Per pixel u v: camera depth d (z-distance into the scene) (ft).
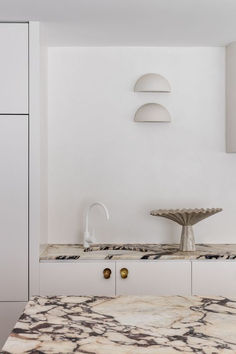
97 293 12.84
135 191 14.96
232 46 14.52
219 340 5.66
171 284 12.88
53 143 14.89
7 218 12.86
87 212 14.30
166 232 14.94
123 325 6.24
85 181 14.94
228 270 12.91
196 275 12.88
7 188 12.87
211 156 15.02
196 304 7.24
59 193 14.89
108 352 5.26
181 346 5.45
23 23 12.84
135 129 14.96
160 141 14.98
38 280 12.81
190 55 15.03
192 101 15.03
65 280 12.81
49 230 14.85
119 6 11.53
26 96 12.89
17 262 12.84
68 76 14.92
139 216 14.94
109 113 14.96
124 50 14.96
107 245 14.64
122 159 14.96
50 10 11.85
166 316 6.63
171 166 14.98
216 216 15.01
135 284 12.87
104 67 14.94
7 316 12.83
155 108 14.25
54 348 5.40
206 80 14.97
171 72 15.01
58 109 14.89
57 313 6.77
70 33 13.62
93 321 6.41
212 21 12.62
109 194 14.94
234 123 14.43
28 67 12.87
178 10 11.81
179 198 14.99
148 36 13.94
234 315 6.67
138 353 5.22
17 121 12.89
